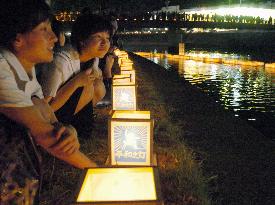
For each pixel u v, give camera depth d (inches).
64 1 944.3
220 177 153.4
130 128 121.0
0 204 63.4
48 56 73.5
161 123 221.1
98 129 197.8
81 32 138.3
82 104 148.6
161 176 136.4
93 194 72.6
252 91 1016.9
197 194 124.3
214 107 310.2
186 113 283.6
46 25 71.1
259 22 2471.7
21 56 72.0
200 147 195.0
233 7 3203.7
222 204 128.0
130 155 122.5
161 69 695.1
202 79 1258.0
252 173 159.0
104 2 758.5
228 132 228.7
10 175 64.2
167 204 117.5
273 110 771.4
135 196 72.7
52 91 130.7
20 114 67.4
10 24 67.3
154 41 3186.5
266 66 1566.2
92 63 166.6
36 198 71.3
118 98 194.5
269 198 134.0
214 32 3230.8
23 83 71.3
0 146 64.7
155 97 341.4
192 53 2466.8
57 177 127.8
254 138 216.7
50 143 73.0
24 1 67.2
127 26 1825.8
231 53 2437.3
